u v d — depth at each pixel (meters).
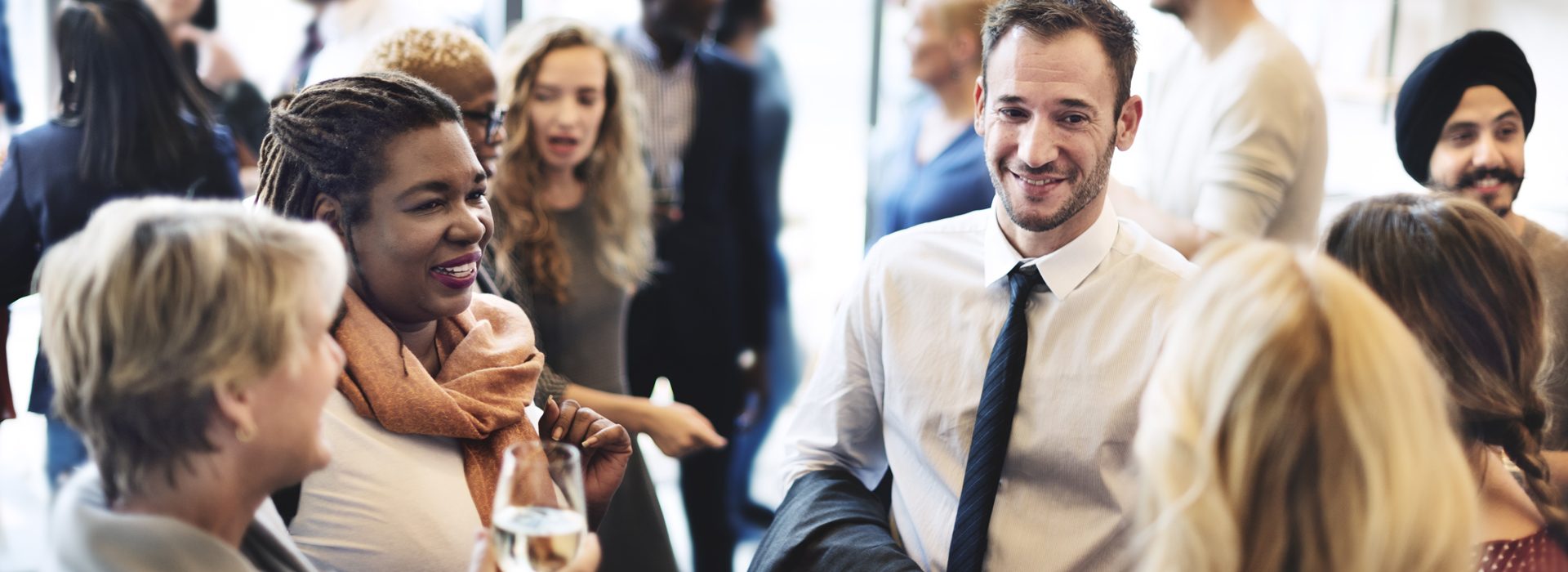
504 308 1.33
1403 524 0.73
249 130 3.46
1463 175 1.77
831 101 3.91
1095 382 1.29
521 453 0.97
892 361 1.42
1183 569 0.77
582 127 1.98
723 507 2.90
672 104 2.91
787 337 3.39
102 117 2.00
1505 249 1.15
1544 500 1.11
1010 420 1.31
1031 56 1.23
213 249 0.79
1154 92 2.32
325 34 3.35
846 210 4.02
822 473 1.46
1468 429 1.13
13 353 2.99
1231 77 2.02
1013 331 1.32
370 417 1.10
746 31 3.22
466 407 1.14
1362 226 1.21
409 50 1.58
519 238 1.89
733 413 2.98
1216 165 2.03
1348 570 0.75
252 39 3.47
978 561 1.29
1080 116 1.23
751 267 3.11
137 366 0.77
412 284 1.11
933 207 2.51
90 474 0.86
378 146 1.07
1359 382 0.75
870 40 3.82
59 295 0.79
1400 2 3.37
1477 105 1.74
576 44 2.01
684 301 2.86
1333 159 3.50
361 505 1.08
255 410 0.82
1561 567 1.09
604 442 1.24
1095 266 1.30
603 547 1.71
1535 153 3.17
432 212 1.10
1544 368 1.50
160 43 2.08
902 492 1.43
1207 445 0.77
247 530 0.92
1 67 3.71
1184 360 0.81
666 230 2.85
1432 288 1.14
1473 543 0.79
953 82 2.61
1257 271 0.81
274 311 0.80
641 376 2.88
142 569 0.78
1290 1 3.47
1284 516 0.76
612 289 2.04
